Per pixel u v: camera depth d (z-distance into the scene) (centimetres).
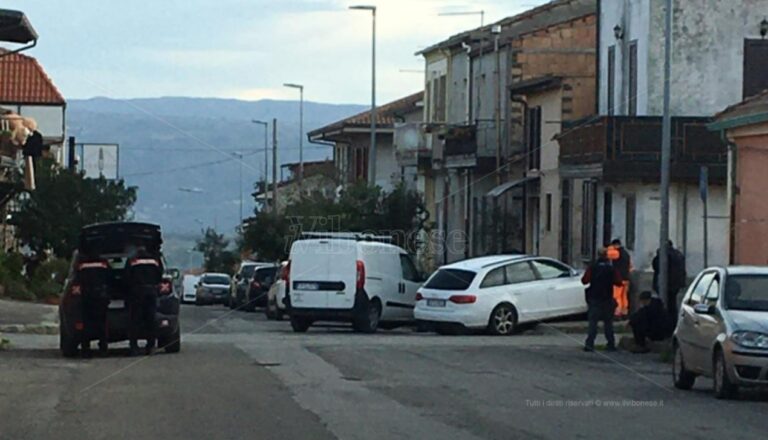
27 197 5578
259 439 1413
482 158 5669
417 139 6512
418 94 8331
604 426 1548
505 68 5647
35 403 1734
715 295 1981
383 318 3703
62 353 2534
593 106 4944
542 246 5162
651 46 4253
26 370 2209
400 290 3766
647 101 4262
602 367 2417
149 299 2512
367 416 1605
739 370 1834
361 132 7800
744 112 3222
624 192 4300
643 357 2700
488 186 5784
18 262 4894
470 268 3528
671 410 1723
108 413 1630
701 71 4250
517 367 2367
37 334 3394
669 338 2788
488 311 3466
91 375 2122
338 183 7031
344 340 3097
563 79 4938
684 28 4238
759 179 3234
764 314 1897
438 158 6309
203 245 10988
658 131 4112
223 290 7144
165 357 2498
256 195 9431
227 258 10406
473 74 6100
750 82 4253
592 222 4622
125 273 2508
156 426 1512
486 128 5712
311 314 3619
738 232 3344
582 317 3656
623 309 3906
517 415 1639
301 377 2100
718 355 1875
